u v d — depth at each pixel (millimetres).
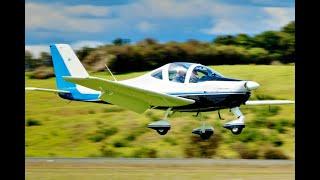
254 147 98562
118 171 55375
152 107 81062
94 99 88625
